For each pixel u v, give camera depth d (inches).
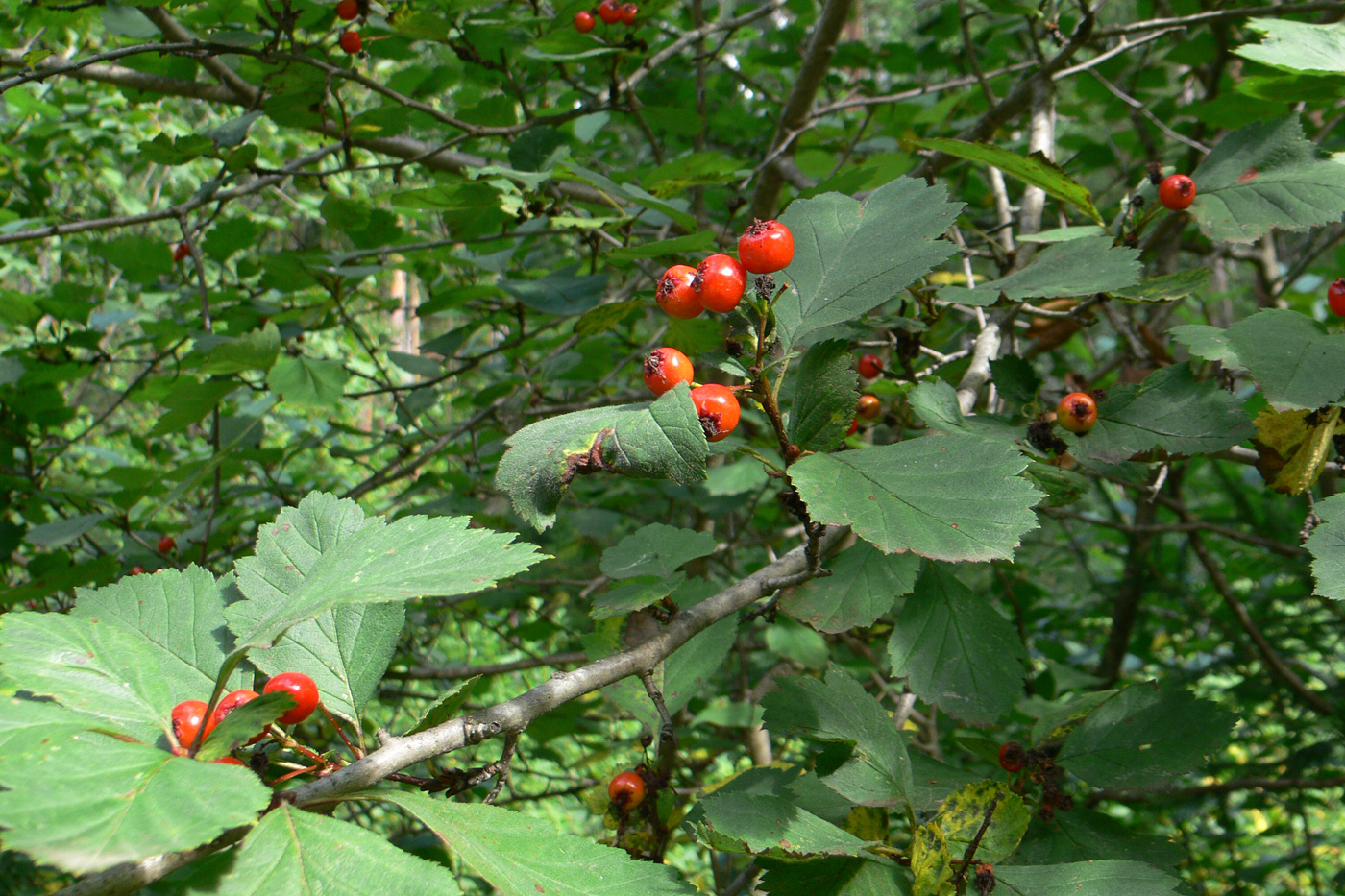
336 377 152.1
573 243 213.5
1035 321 143.3
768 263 54.4
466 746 46.4
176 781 34.7
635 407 53.2
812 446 58.6
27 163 220.4
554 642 235.3
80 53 172.6
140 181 392.5
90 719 40.3
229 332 161.5
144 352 317.7
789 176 163.5
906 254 58.4
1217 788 154.8
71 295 165.2
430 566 45.1
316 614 41.1
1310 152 88.8
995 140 200.8
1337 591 55.8
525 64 186.7
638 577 71.8
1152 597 227.8
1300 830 215.3
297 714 46.9
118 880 35.6
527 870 40.6
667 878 42.7
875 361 122.8
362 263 165.9
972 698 82.7
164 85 174.7
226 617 51.7
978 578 227.8
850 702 70.5
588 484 235.5
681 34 185.6
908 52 217.0
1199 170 95.5
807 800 73.2
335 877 36.6
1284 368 71.8
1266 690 166.1
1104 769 73.7
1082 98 200.2
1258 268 186.4
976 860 58.7
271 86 137.0
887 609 82.2
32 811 31.7
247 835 37.9
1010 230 146.0
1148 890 56.7
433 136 228.7
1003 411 121.2
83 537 156.9
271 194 262.1
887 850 58.2
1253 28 89.8
